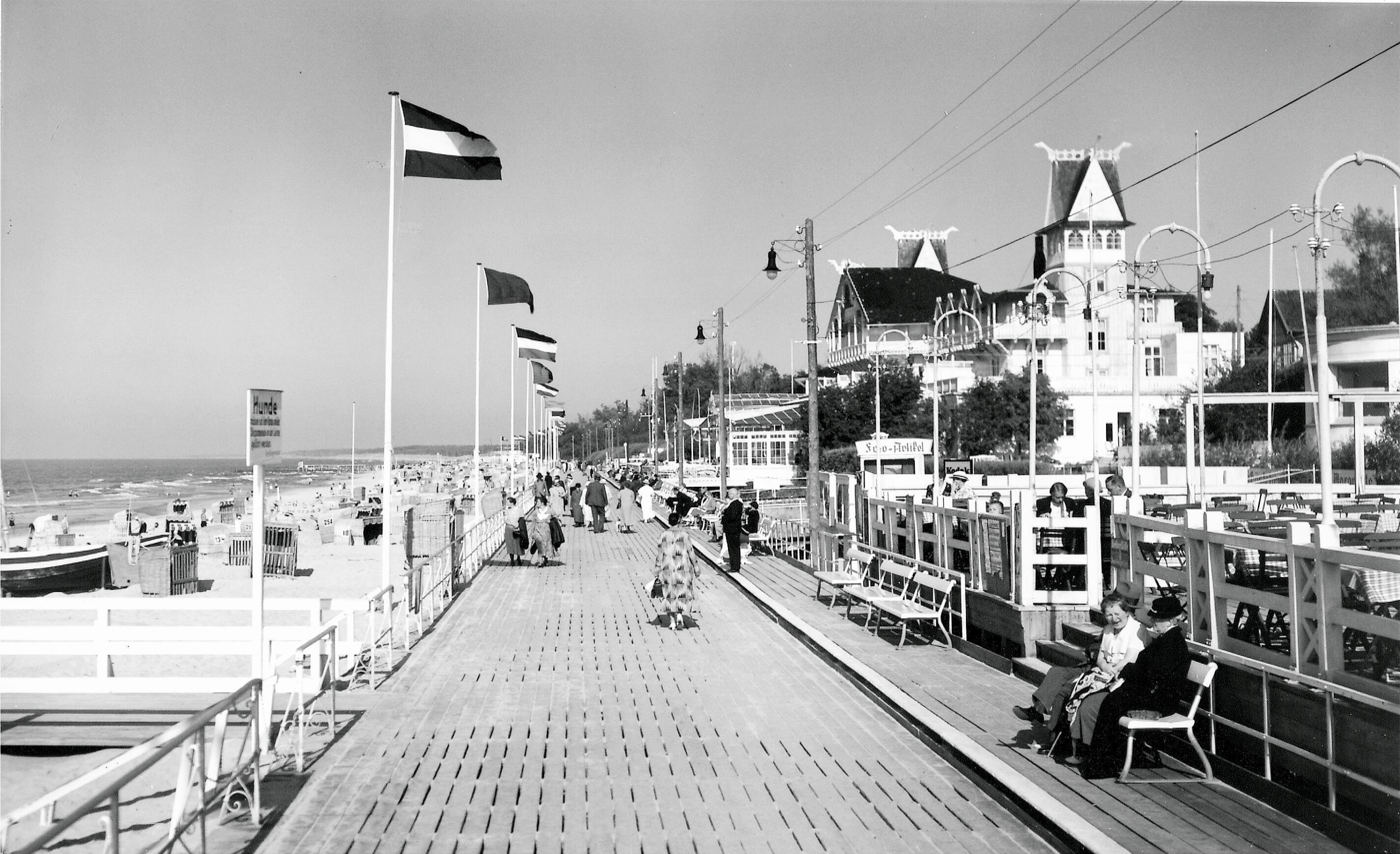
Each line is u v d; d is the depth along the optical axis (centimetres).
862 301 8231
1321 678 699
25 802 970
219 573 3272
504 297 2680
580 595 2119
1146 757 839
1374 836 640
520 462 10612
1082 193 5919
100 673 1212
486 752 943
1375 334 4191
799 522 2912
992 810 782
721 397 3812
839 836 723
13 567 2831
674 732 1018
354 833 723
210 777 752
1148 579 1290
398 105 1791
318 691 1111
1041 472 4781
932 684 1171
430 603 1750
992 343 6525
